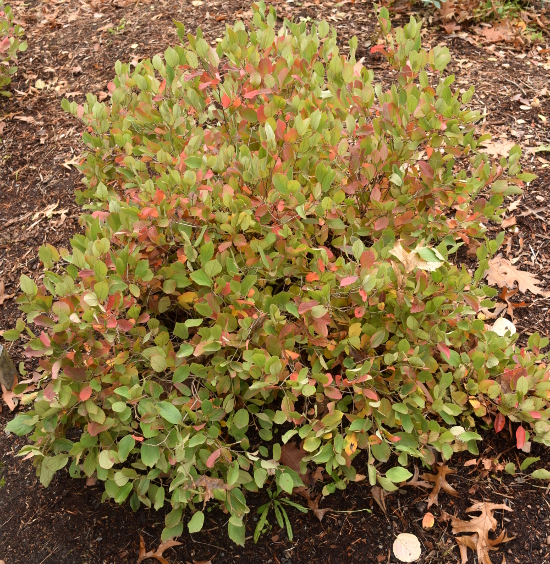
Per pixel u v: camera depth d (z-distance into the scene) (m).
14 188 2.27
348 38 2.66
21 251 2.08
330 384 1.43
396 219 1.55
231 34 1.77
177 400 1.38
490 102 2.37
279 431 1.58
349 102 1.66
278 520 1.46
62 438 1.42
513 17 2.82
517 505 1.49
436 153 1.55
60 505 1.54
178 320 1.69
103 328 1.32
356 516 1.49
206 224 1.47
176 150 1.72
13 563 1.46
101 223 1.63
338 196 1.48
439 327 1.46
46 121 2.47
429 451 1.44
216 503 1.51
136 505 1.45
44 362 1.33
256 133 1.71
